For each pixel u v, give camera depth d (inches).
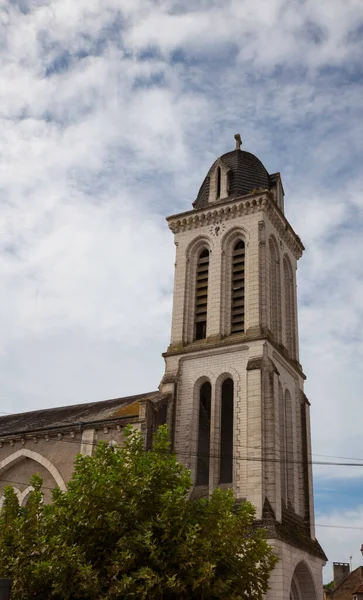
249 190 2028.8
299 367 1926.7
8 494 1131.9
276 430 1584.6
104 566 957.2
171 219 2022.6
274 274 1948.8
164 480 1074.7
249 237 1870.1
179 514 1009.5
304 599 1579.7
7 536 1048.8
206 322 1828.2
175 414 1695.4
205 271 1927.9
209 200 2031.3
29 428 1892.2
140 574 920.9
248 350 1688.0
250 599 1058.7
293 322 1994.3
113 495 1013.8
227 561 1021.8
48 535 1016.2
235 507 1475.1
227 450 1747.0
